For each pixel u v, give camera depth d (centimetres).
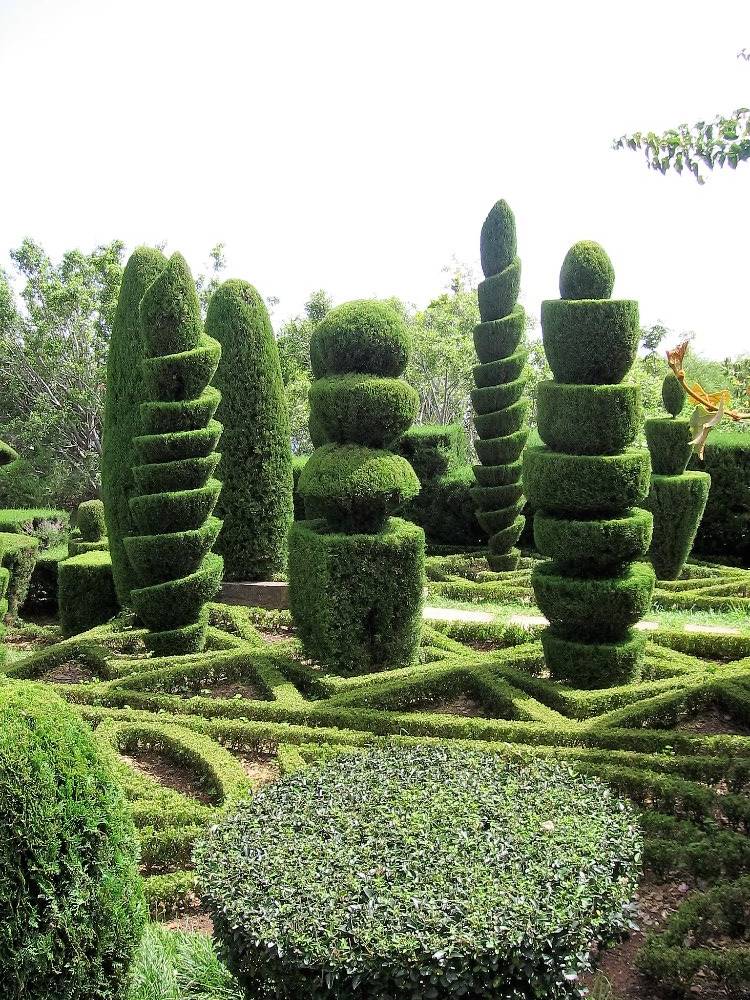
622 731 693
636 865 472
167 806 598
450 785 477
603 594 804
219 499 1370
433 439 1912
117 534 1185
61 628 1282
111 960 369
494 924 363
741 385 373
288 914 374
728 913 470
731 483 1691
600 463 801
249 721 761
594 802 459
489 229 1589
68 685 875
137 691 851
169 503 968
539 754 664
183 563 984
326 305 3331
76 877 356
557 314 823
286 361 3066
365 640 905
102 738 729
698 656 951
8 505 2877
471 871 394
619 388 805
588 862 400
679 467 1405
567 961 365
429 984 354
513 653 919
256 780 681
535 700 783
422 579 927
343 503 890
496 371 1598
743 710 739
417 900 375
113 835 371
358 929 362
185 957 430
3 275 2942
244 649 970
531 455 844
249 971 383
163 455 980
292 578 955
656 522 1405
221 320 1368
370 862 403
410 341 921
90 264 2930
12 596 1408
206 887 400
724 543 1727
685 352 296
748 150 349
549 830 427
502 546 1623
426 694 830
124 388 1178
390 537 900
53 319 2881
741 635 937
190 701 806
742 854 518
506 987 362
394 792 469
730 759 637
